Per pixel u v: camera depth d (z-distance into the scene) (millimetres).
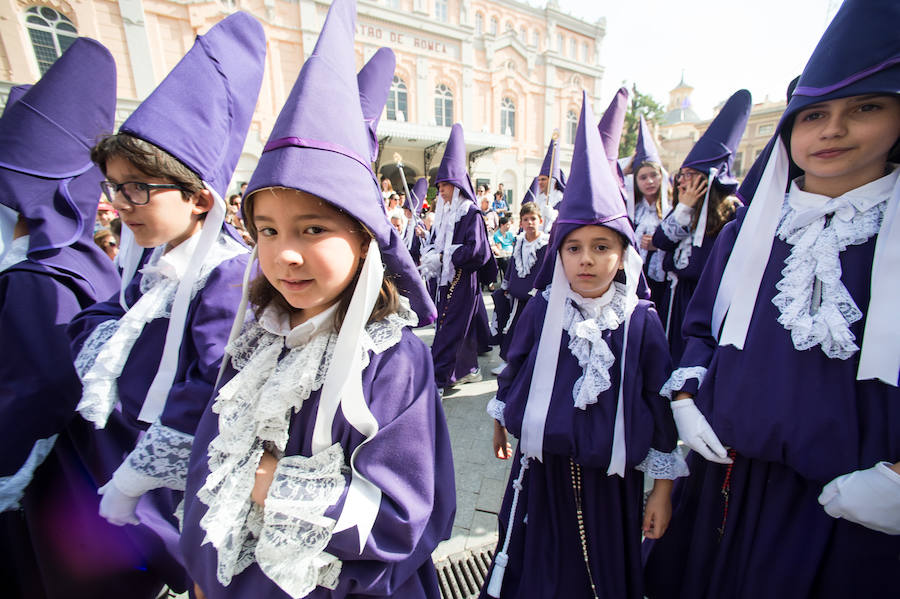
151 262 1309
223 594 813
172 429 1031
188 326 1134
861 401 960
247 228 877
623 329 1254
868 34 868
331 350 860
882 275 932
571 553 1375
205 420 916
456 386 3852
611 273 1251
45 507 1370
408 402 874
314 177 706
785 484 1074
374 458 818
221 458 830
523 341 1464
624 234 1225
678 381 1202
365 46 15609
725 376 1117
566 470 1368
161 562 1378
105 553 1419
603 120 3219
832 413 959
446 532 985
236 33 1255
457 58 17391
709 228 2439
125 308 1316
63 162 1447
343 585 809
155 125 1019
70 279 1398
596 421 1230
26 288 1285
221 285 1119
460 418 3199
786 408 999
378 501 796
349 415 797
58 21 11594
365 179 784
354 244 810
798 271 1039
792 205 1107
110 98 1577
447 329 3572
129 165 1029
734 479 1183
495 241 8242
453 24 16938
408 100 16812
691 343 1319
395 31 15984
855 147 942
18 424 1217
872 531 974
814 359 994
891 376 901
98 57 1521
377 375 876
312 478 777
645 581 1496
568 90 21016
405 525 804
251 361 888
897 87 855
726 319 1141
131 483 1014
